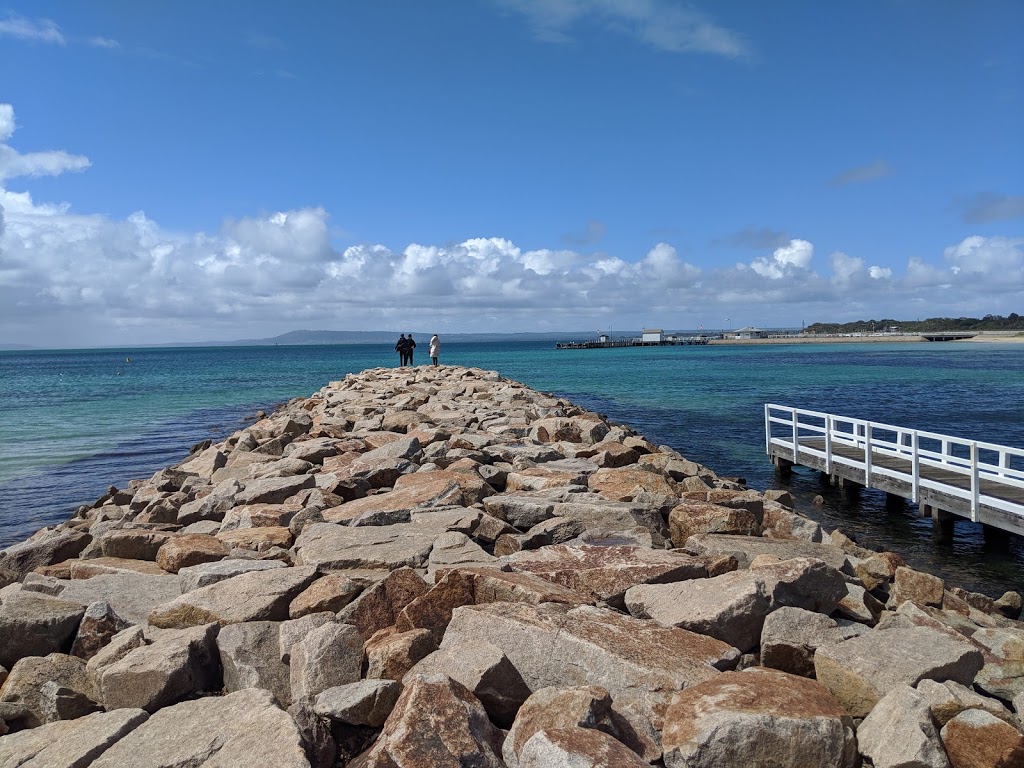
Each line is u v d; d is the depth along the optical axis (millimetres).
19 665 4719
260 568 6391
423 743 3512
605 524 7859
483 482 9594
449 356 111188
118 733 3916
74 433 26016
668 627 4867
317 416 21188
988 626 7289
